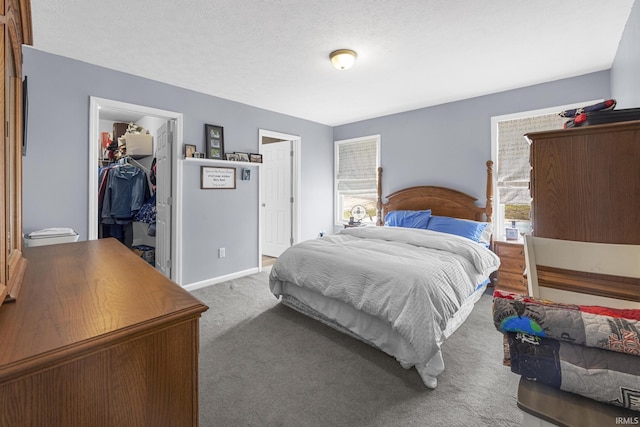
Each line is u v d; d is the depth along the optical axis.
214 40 2.38
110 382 0.62
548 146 1.50
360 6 1.95
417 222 3.79
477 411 1.59
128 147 4.09
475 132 3.71
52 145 2.59
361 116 4.68
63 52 2.57
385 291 2.02
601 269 1.23
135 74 3.04
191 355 0.74
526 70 2.95
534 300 0.88
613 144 1.35
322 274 2.43
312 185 5.05
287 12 2.01
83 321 0.66
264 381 1.84
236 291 3.49
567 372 0.76
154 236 4.15
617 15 2.05
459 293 2.15
